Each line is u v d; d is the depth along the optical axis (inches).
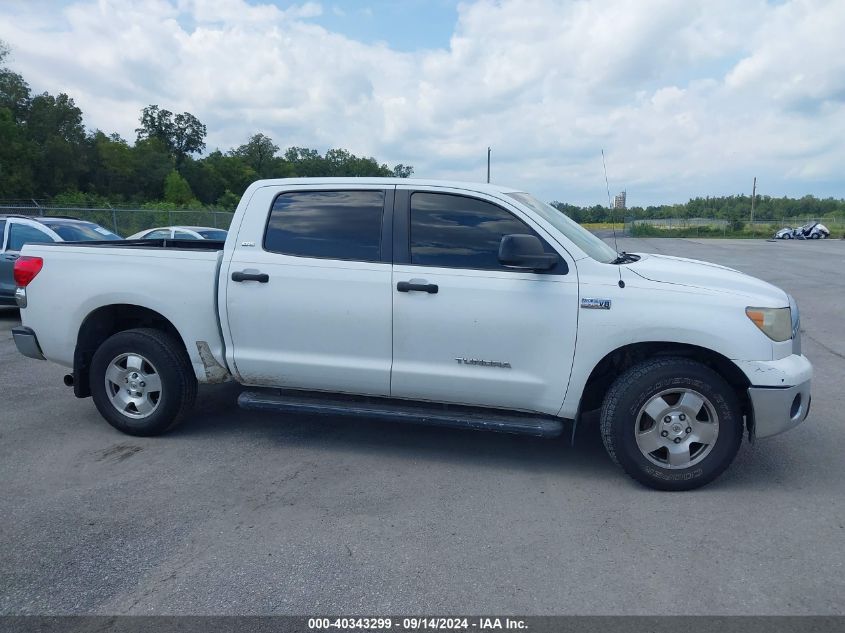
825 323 420.2
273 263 183.2
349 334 178.5
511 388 169.5
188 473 175.0
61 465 180.4
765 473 175.2
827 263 924.0
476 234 172.4
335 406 183.0
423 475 174.4
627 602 116.3
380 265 175.9
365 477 172.9
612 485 167.9
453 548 135.4
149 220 944.9
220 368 193.5
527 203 176.2
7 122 2309.3
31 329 207.8
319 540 138.9
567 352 164.7
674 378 158.6
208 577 124.6
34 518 148.9
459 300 169.2
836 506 155.0
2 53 2608.3
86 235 430.0
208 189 3543.3
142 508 153.9
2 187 2258.9
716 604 115.6
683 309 158.4
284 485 167.6
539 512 152.3
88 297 198.4
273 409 187.2
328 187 183.9
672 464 161.8
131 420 199.8
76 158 2758.4
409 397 179.6
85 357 207.8
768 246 1515.7
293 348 184.2
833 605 115.1
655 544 136.9
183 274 191.0
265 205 187.9
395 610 114.2
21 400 241.9
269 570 127.0
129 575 125.5
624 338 161.0
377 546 136.3
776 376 156.2
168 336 200.5
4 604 116.1
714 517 149.4
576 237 176.9
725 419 159.0
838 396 250.5
